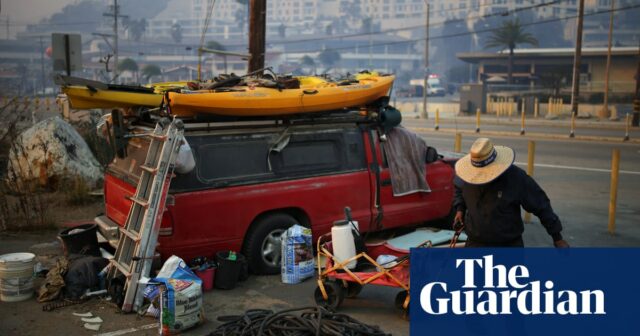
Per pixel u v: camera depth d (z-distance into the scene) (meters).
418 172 8.50
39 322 6.00
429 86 94.81
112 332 5.79
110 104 7.26
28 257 6.68
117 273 6.58
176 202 6.77
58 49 10.54
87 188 11.35
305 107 7.61
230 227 7.11
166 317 5.69
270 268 7.48
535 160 18.11
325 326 5.21
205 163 7.02
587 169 16.34
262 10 14.02
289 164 7.57
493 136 26.05
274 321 5.36
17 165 11.68
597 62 64.69
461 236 7.86
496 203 5.22
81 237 7.63
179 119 6.54
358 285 6.65
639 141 23.48
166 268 6.07
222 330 5.41
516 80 71.38
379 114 8.33
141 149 7.15
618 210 11.38
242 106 7.16
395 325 6.05
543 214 5.20
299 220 7.79
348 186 7.95
